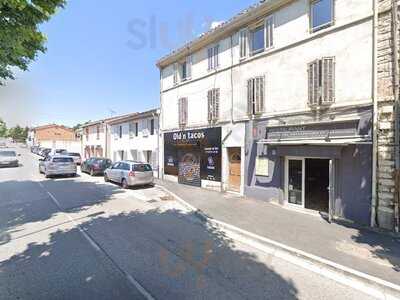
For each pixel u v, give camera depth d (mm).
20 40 4777
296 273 5090
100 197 12281
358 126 8195
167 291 4301
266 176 11125
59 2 4773
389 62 7582
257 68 11547
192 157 15727
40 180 18062
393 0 7438
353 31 8367
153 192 13883
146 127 21078
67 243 6348
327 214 9164
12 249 5941
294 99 10047
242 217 8852
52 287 4352
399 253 5902
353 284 4719
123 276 4770
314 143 8875
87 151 36469
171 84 17578
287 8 10305
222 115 13469
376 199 7762
